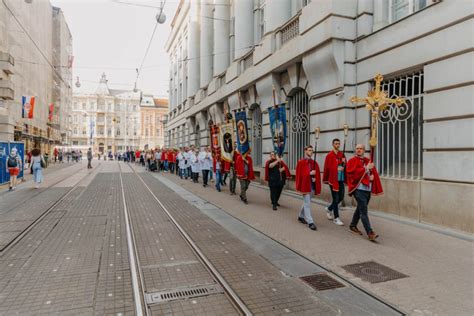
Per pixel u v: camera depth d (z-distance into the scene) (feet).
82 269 15.31
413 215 24.02
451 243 18.89
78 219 25.57
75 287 13.39
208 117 76.79
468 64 20.52
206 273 14.90
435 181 22.67
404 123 26.08
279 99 43.27
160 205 32.01
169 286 13.51
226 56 67.00
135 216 26.78
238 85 54.29
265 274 14.78
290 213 28.09
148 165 86.99
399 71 25.81
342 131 30.53
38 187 45.80
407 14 26.99
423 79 24.30
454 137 21.45
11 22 83.71
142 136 277.44
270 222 24.72
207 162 48.19
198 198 36.76
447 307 11.71
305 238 20.38
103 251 17.88
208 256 17.13
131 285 13.62
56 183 51.83
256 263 16.16
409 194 24.38
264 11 50.44
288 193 39.22
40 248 18.37
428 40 23.17
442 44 22.13
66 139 183.83
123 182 54.24
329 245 18.93
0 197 36.86
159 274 14.75
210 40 78.95
